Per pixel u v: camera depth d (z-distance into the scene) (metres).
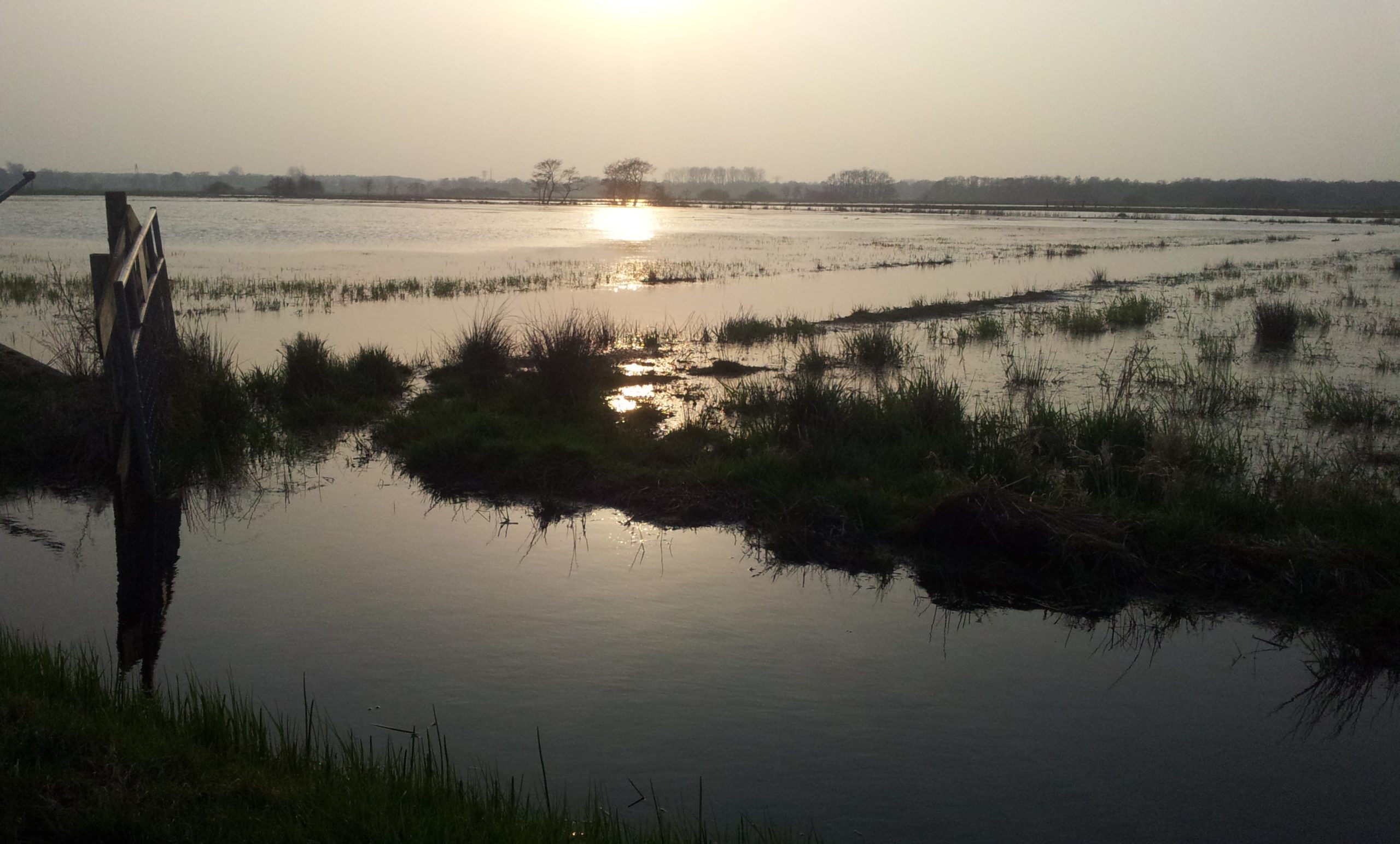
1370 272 31.98
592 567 7.22
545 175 139.00
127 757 4.23
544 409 10.77
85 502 8.53
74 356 10.91
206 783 4.13
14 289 21.08
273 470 9.43
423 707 5.23
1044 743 5.05
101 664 5.65
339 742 4.80
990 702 5.45
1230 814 4.51
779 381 13.31
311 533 7.85
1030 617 6.60
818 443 9.31
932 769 4.80
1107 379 13.71
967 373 14.22
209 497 8.66
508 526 8.07
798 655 5.93
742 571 7.22
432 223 64.25
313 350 12.07
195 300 21.42
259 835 3.77
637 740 4.96
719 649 5.98
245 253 36.25
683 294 24.86
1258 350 16.50
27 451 9.21
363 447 10.23
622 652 5.89
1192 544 7.18
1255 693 5.63
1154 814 4.50
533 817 4.10
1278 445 10.17
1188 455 8.83
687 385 13.08
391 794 4.14
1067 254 41.22
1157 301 23.50
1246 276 30.36
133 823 3.75
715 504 8.32
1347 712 5.44
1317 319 19.84
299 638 6.01
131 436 8.02
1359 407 11.30
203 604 6.49
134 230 9.47
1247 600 6.72
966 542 7.46
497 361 12.70
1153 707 5.45
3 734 4.21
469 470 9.27
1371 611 6.34
